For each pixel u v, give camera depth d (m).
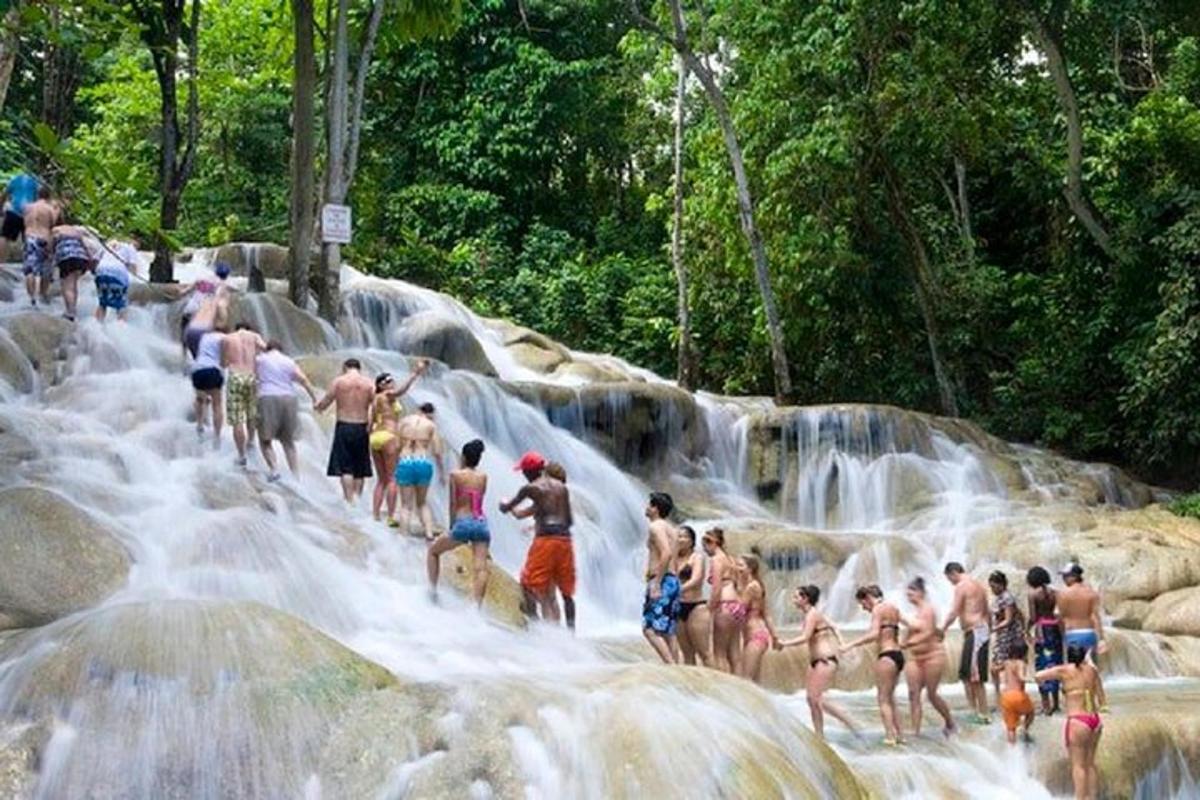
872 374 27.06
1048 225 28.91
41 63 24.78
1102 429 24.75
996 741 11.59
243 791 7.95
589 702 8.37
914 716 11.88
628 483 19.03
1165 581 16.66
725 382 28.86
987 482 21.16
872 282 25.77
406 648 10.84
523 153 33.84
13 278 18.34
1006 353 27.30
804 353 27.17
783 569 17.36
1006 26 25.38
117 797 7.85
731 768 7.98
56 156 5.93
